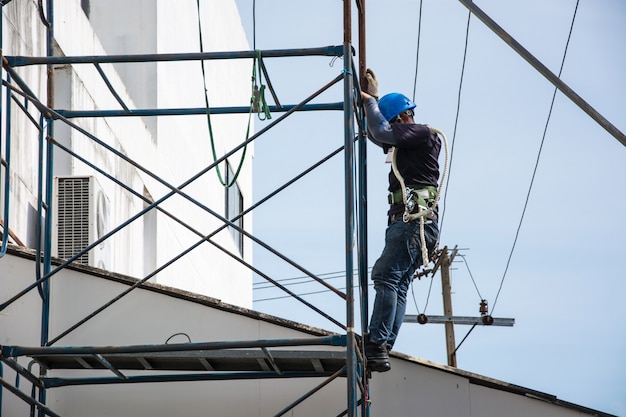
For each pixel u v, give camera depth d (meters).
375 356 10.80
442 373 12.83
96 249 14.52
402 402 12.65
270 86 11.33
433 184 10.99
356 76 10.97
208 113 11.31
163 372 12.50
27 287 11.70
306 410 12.39
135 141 18.17
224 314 12.60
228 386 12.48
